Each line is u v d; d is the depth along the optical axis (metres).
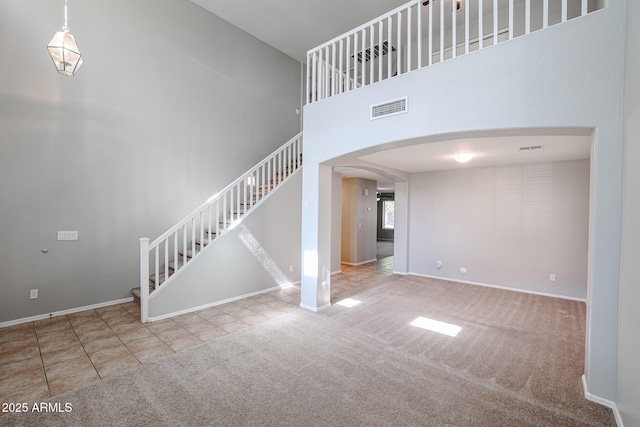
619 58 2.27
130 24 4.80
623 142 2.23
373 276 6.89
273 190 5.63
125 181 4.76
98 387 2.54
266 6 5.72
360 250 8.53
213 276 4.69
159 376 2.70
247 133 6.54
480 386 2.58
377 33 6.61
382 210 15.77
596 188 2.36
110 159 4.60
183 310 4.33
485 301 5.00
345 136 4.00
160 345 3.32
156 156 5.10
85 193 4.39
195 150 5.62
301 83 7.87
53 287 4.16
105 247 4.58
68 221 4.25
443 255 6.59
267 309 4.54
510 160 5.32
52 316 4.14
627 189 2.11
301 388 2.53
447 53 6.48
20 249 3.91
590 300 2.42
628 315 2.02
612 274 2.30
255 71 6.73
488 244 6.02
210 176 5.86
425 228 6.85
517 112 2.66
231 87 6.25
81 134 4.33
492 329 3.82
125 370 2.80
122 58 4.71
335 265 7.27
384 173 6.39
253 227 5.27
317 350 3.21
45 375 2.72
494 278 5.93
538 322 4.08
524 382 2.65
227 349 3.23
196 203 5.63
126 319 4.08
